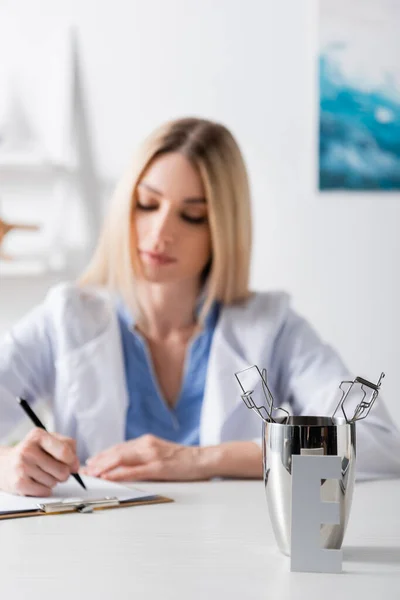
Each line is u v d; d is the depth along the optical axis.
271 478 0.75
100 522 0.89
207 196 1.49
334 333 2.49
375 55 2.46
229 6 2.48
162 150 1.49
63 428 1.50
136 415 1.51
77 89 2.49
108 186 2.49
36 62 2.48
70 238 2.49
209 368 1.49
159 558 0.74
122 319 1.57
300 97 2.48
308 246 2.48
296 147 2.48
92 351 1.49
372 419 1.31
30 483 1.02
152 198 1.49
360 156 2.47
